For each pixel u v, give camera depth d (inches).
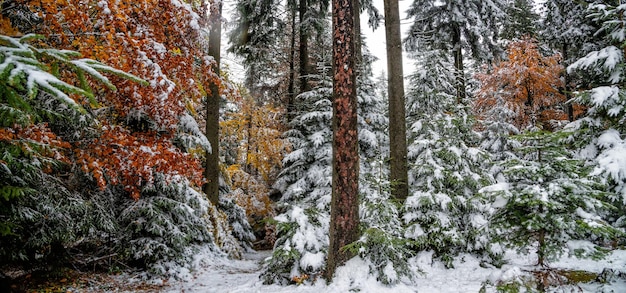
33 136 183.0
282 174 624.7
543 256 192.2
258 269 397.1
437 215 325.1
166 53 227.0
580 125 332.2
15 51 88.8
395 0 387.9
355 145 268.4
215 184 498.3
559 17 609.3
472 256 321.7
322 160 563.8
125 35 189.8
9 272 288.0
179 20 229.1
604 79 371.2
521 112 644.7
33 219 234.2
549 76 641.0
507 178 216.2
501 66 674.2
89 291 272.8
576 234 187.2
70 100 89.1
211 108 498.6
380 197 307.1
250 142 773.3
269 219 301.7
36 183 246.1
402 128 371.6
